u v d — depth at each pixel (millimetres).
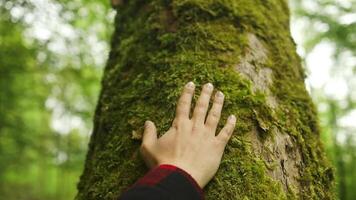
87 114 7148
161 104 1427
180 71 1479
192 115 1310
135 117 1454
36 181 11328
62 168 7195
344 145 5637
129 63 1728
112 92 1693
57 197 11531
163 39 1648
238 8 1728
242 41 1611
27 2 3463
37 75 5699
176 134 1221
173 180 1090
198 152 1183
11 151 5766
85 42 4445
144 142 1266
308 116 1610
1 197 7121
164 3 1800
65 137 8062
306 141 1480
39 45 4371
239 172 1228
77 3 3906
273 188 1241
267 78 1558
